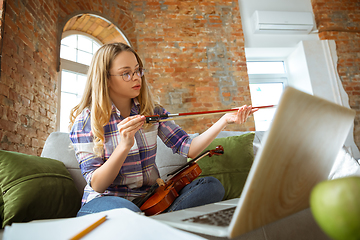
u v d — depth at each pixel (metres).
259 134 2.13
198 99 3.70
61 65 3.07
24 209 1.04
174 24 3.88
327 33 4.23
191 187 1.16
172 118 1.27
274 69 4.49
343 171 1.66
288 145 0.38
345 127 0.50
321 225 0.27
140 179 1.18
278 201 0.42
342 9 4.38
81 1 3.20
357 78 4.12
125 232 0.44
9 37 1.99
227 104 3.77
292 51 4.33
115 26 3.50
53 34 2.82
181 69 3.75
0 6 1.91
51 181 1.24
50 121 2.63
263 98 4.32
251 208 0.37
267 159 0.35
